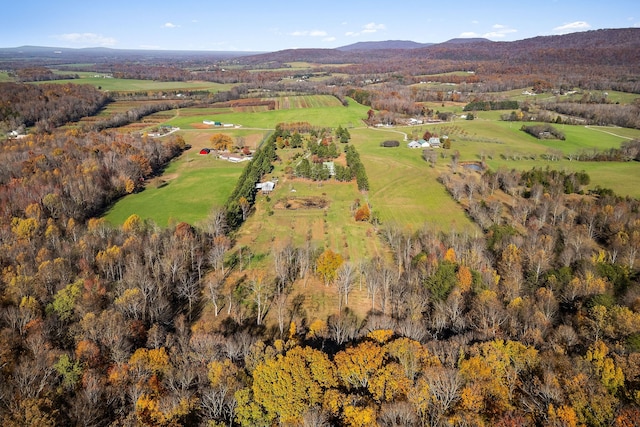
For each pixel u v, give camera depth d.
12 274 90.31
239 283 108.00
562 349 65.81
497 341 65.62
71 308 82.00
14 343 69.56
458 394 57.12
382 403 57.12
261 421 55.78
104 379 61.38
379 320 82.06
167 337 74.50
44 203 129.50
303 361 62.34
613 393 55.69
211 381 61.50
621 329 69.50
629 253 101.94
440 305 86.88
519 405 56.41
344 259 119.50
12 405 53.88
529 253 103.00
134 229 124.38
